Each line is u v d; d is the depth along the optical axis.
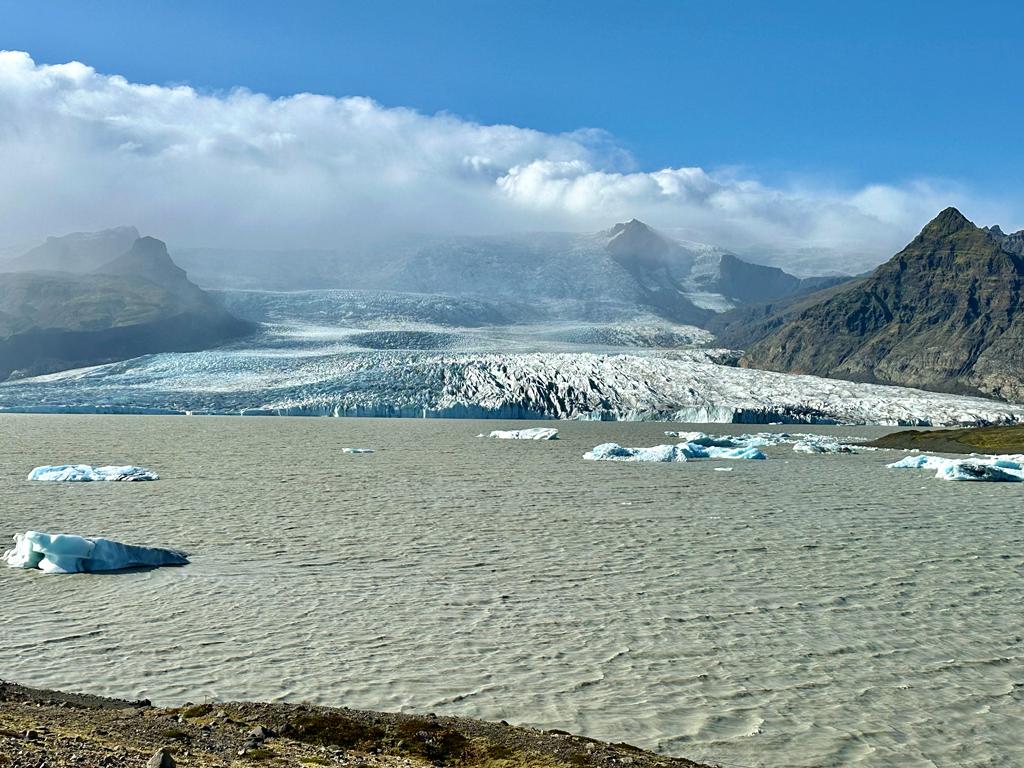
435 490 60.56
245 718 16.48
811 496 59.62
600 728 18.33
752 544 38.94
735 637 24.55
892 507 53.53
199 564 33.12
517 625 25.42
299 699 19.50
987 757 17.34
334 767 13.32
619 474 75.56
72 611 26.36
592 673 21.58
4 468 73.94
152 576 31.00
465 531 41.75
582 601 28.19
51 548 31.92
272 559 34.25
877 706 19.75
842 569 33.53
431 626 25.23
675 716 19.05
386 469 78.19
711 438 130.75
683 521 46.06
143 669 21.31
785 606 27.86
